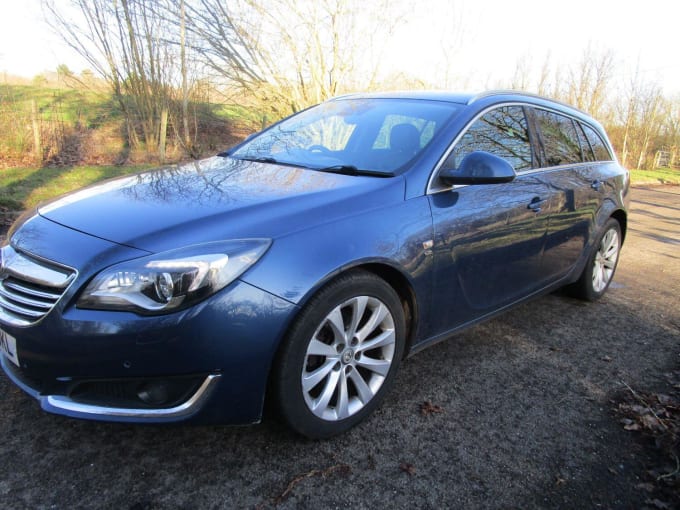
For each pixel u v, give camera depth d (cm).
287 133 343
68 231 208
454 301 276
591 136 421
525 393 284
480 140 297
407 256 239
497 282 305
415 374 296
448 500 200
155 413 189
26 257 205
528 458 229
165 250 188
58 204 242
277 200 224
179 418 190
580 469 224
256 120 1331
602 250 436
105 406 190
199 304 183
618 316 415
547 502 203
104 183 277
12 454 209
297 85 1209
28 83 1695
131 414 188
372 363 241
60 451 212
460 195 270
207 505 189
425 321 263
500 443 238
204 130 1295
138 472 203
